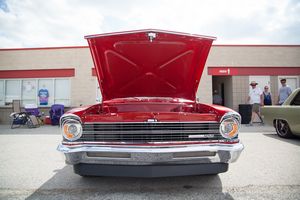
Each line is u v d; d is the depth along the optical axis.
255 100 8.08
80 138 2.23
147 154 2.12
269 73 10.03
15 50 10.42
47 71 10.27
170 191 2.37
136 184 2.57
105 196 2.26
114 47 2.90
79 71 10.09
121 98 3.41
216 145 2.22
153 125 2.22
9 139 5.77
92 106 2.63
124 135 2.22
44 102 10.28
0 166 3.34
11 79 10.48
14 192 2.40
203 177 2.77
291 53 10.13
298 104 5.06
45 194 2.34
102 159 2.17
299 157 3.67
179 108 3.17
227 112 2.32
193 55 3.08
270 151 4.09
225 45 10.01
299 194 2.29
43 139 5.76
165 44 2.88
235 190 2.39
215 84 12.04
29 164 3.45
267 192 2.34
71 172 3.05
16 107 8.77
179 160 2.15
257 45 10.08
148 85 3.46
